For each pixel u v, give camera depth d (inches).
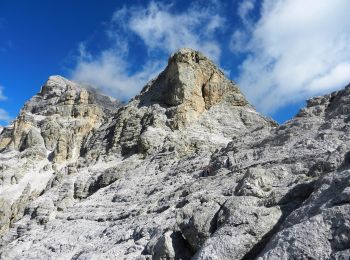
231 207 877.8
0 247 2465.6
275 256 636.7
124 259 1208.8
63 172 3447.3
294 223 708.7
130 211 1915.6
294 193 845.8
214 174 1776.6
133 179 2459.4
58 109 4741.6
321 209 668.7
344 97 1770.4
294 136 1674.5
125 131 3385.8
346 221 609.6
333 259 581.3
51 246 1846.7
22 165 3976.4
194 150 2896.2
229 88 3735.2
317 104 1904.5
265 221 796.6
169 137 2979.8
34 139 4330.7
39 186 3526.1
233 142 2092.8
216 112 3467.0
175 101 3390.7
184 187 1815.9
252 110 3649.1
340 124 1565.0
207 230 901.2
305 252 613.0
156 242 1069.1
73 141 4227.4
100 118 4675.2
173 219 1347.2
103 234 1748.3
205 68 3673.7
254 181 964.6
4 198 3280.0
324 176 796.0
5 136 4867.1
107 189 2502.5
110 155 3287.4
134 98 3969.0
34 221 2546.8
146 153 2979.8
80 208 2298.2
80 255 1496.1
